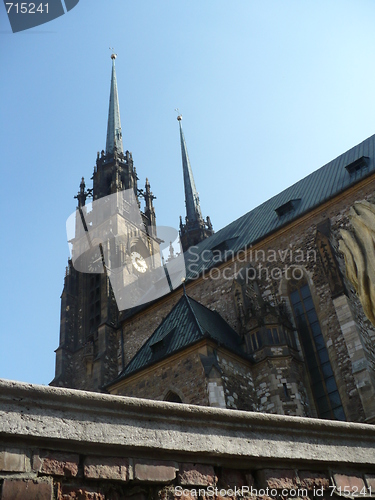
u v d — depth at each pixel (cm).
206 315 3509
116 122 7238
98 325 5056
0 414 492
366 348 2966
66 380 4788
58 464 504
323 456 646
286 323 3334
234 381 2905
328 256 3338
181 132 8469
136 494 535
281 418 645
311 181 4428
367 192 3525
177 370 2920
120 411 555
